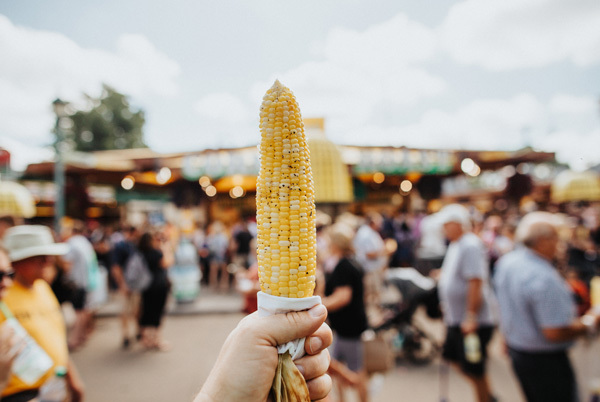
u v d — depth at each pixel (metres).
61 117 9.03
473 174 12.29
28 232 2.31
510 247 7.29
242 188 14.13
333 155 10.09
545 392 2.66
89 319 7.09
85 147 35.81
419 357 5.54
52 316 2.33
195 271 9.59
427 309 5.58
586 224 10.39
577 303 4.11
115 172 11.42
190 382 5.05
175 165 10.92
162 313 6.41
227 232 14.55
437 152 11.77
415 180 15.63
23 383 1.93
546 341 2.67
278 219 1.01
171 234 11.23
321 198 9.68
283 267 1.00
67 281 5.96
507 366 5.27
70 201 12.42
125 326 6.43
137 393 4.73
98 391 4.80
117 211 16.11
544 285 2.62
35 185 11.82
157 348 6.30
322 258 5.09
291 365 0.97
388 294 9.10
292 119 1.03
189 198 14.17
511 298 2.86
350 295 3.47
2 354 1.67
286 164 1.02
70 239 6.45
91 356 6.00
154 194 16.73
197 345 6.50
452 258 3.88
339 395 3.64
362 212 16.83
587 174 15.21
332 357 3.62
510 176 14.09
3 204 5.82
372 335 3.74
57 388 2.36
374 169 11.37
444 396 4.48
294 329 0.96
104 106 38.16
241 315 8.45
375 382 4.20
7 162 9.58
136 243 6.79
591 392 3.38
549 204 16.09
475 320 3.58
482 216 15.06
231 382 0.92
